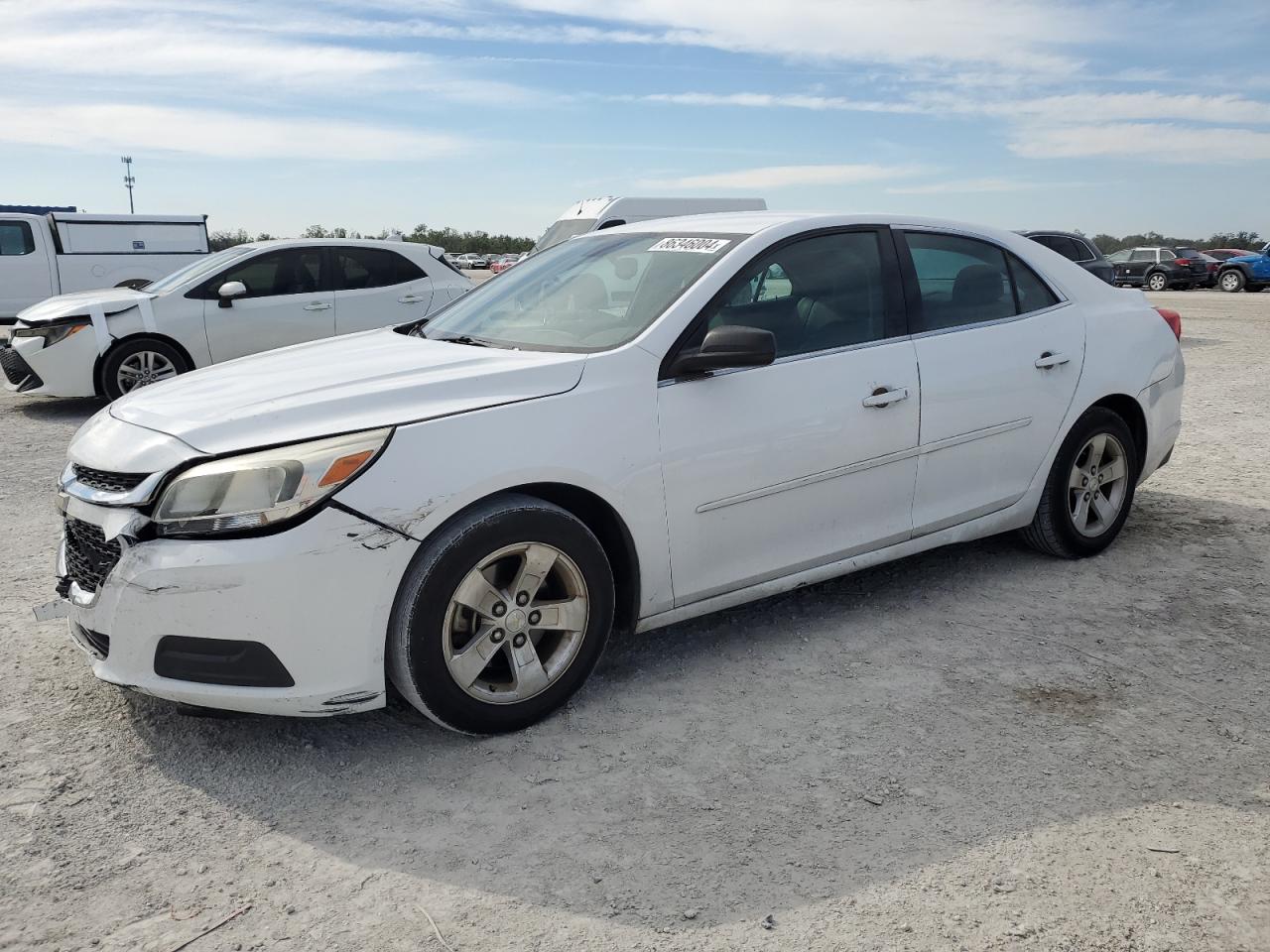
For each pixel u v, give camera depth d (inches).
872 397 147.6
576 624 125.6
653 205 559.8
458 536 114.0
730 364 128.0
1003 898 91.7
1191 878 94.6
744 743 120.7
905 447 152.6
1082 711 128.2
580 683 127.6
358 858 99.0
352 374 126.6
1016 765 115.3
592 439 123.9
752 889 93.6
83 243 638.5
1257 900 91.3
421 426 114.0
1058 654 145.3
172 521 108.0
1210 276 1358.3
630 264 151.6
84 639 119.6
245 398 120.8
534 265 171.5
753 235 145.6
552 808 107.3
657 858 98.4
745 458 136.4
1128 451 184.2
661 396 130.3
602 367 127.7
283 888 94.4
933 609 162.4
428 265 411.8
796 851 99.3
